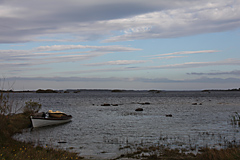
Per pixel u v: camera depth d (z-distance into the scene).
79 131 24.12
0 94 14.56
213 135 20.98
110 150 15.93
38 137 20.69
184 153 14.24
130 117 36.72
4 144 13.48
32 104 33.81
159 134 21.88
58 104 70.69
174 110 49.19
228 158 11.27
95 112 45.78
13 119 22.64
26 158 11.05
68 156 13.00
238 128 24.84
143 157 13.66
